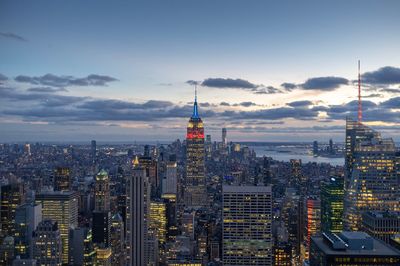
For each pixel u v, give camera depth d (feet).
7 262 607.78
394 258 389.60
